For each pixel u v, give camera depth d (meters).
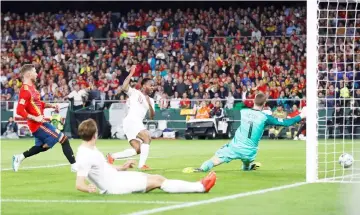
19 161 17.75
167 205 11.27
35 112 17.12
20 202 11.95
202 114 38.47
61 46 49.16
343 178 15.76
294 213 10.53
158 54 46.25
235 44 46.72
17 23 51.25
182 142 34.91
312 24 14.85
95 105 39.91
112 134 38.94
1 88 45.25
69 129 39.28
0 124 40.25
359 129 35.47
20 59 47.59
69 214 10.50
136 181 12.50
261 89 39.56
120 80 43.78
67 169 18.95
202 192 12.84
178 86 41.41
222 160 17.28
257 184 14.64
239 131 17.44
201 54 46.12
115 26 50.78
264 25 48.41
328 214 10.44
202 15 49.59
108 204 11.41
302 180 15.49
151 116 19.03
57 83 45.31
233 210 10.78
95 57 46.91
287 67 44.06
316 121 15.04
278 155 24.41
